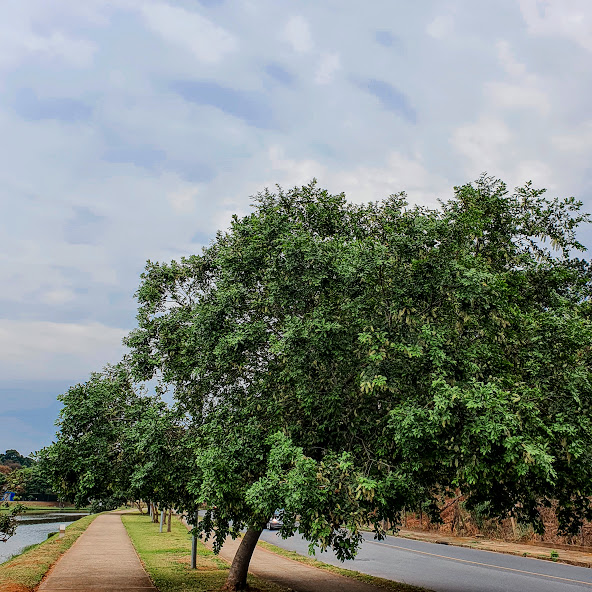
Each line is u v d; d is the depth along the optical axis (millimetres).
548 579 16422
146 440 10312
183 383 11875
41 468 11242
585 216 12633
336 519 8133
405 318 9289
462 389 8312
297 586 13727
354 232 12359
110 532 30391
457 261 9375
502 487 10711
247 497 8039
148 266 12625
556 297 11773
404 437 8156
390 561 20781
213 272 12750
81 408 11203
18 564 14984
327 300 10070
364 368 9328
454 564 20047
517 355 10172
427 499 11695
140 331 12234
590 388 9125
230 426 9953
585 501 10805
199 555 19344
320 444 10227
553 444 9070
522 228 12945
